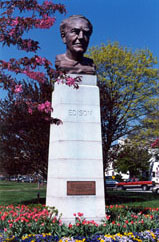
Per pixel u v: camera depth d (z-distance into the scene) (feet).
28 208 29.30
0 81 19.45
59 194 25.46
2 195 75.51
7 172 56.24
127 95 72.74
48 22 19.83
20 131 52.29
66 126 27.22
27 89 51.55
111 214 28.09
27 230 21.03
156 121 71.72
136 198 63.67
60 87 28.22
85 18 30.42
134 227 22.91
